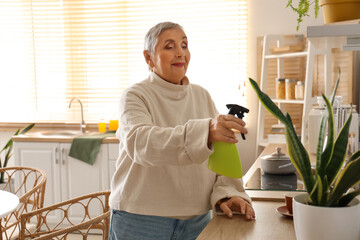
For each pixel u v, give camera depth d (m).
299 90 3.37
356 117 2.13
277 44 3.75
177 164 1.16
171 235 1.56
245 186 1.60
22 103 4.38
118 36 4.19
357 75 3.44
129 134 1.27
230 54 3.95
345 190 0.94
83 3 4.16
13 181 4.03
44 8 4.25
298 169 1.01
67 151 3.62
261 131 3.68
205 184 1.53
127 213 1.54
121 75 4.19
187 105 1.62
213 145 1.10
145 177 1.49
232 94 3.98
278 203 1.49
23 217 1.85
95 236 3.54
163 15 4.05
